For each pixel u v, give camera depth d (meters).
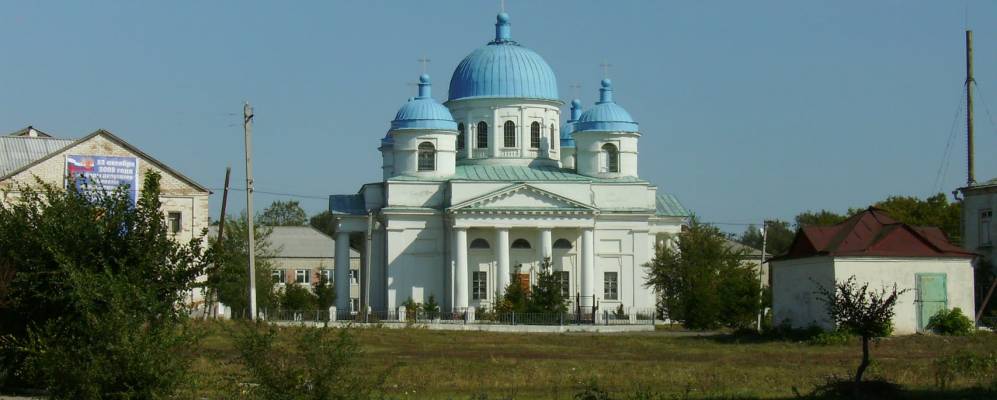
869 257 61.41
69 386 29.02
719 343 63.84
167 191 85.62
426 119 102.56
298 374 27.66
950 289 62.25
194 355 32.38
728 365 48.16
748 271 86.56
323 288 101.88
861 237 62.41
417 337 69.94
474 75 108.00
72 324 30.58
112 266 32.91
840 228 63.94
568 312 94.56
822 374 43.03
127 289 30.12
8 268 33.50
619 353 57.25
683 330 81.94
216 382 31.16
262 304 91.00
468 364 48.66
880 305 37.25
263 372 27.75
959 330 60.75
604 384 40.88
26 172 81.62
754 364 48.59
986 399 34.62
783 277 65.88
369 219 95.12
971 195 78.81
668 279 91.19
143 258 32.56
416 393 38.03
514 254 101.19
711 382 40.84
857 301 37.47
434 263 100.81
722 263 89.31
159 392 29.17
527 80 107.56
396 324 83.44
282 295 99.31
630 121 105.56
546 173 104.06
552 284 90.00
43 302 33.66
